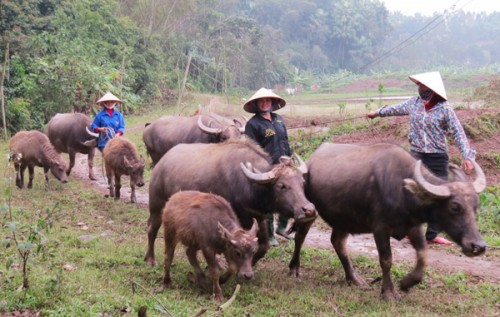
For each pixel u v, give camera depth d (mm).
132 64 35219
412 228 6199
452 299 6301
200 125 9969
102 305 5680
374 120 15758
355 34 95188
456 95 35281
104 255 7590
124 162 11273
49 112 23031
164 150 11312
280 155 7672
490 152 12281
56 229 8867
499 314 5922
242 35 60094
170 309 5727
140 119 29391
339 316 5809
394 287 6625
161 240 8602
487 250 8305
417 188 5648
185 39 51875
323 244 8805
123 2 48750
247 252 5801
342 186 6523
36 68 22516
